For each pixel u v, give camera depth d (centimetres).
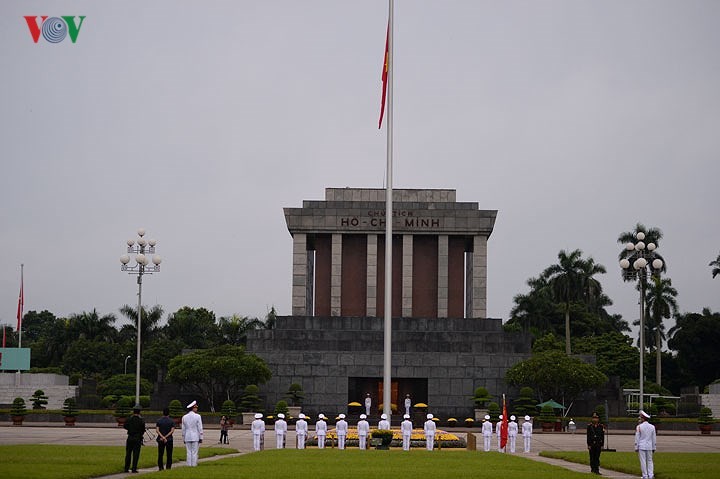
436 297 9912
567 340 12588
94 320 14838
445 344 9225
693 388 11512
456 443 5884
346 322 9475
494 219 9788
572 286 12406
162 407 9112
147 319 14875
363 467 3838
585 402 9119
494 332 9462
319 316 9638
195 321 15275
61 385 10788
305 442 5831
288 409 8656
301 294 9712
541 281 14338
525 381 8750
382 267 9994
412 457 4609
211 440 6412
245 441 6322
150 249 8219
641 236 7444
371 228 9831
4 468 3466
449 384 9112
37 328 19788
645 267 7375
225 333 15200
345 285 9912
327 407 9100
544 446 6231
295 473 3462
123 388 11994
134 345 14175
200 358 8762
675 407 10550
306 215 9825
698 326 12838
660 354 12812
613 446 6231
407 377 9131
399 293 9938
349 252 9962
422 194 10031
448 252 9900
